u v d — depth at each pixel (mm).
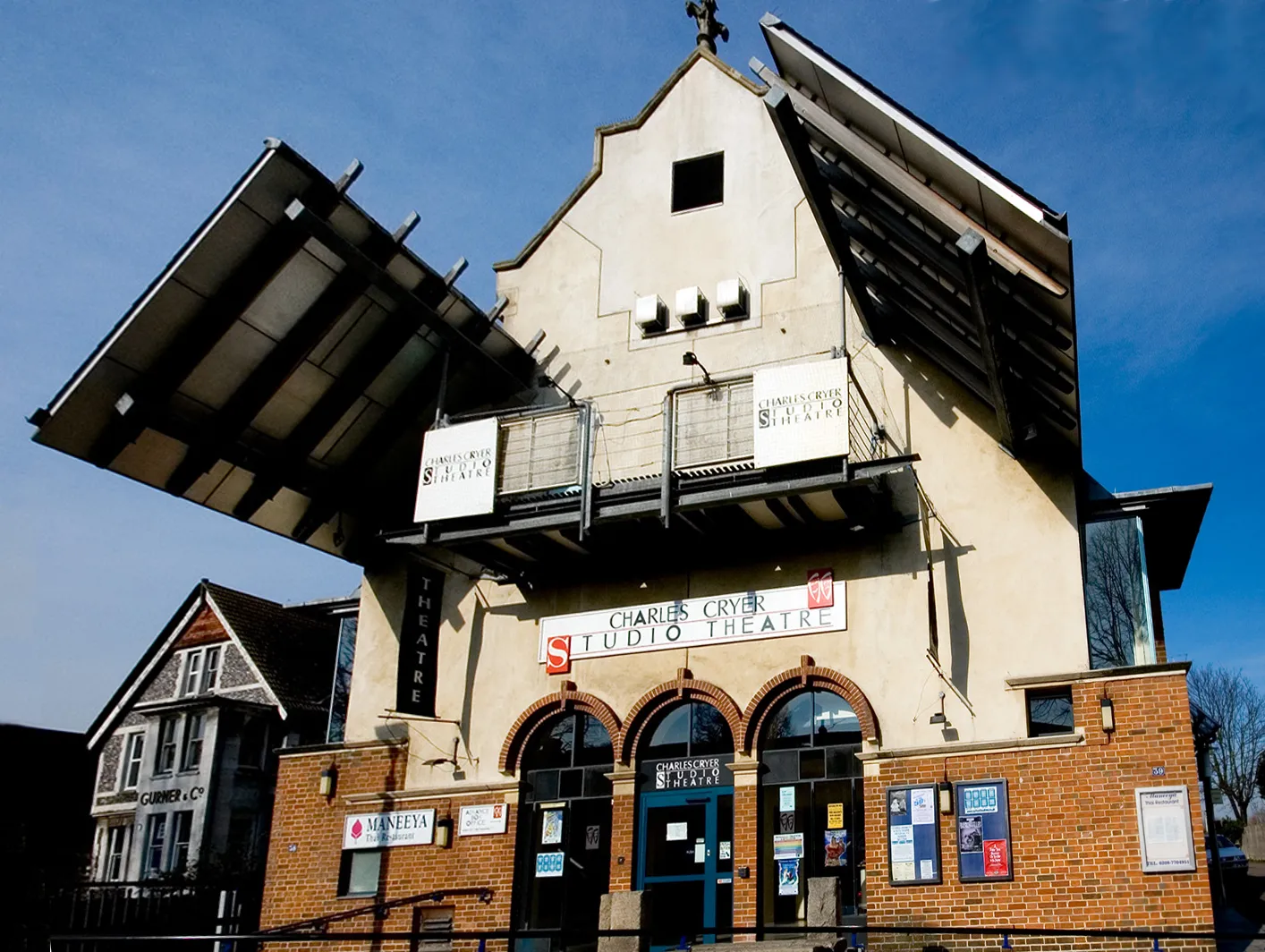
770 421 16078
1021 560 16078
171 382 16203
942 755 15531
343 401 18062
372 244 16672
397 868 18188
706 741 17125
